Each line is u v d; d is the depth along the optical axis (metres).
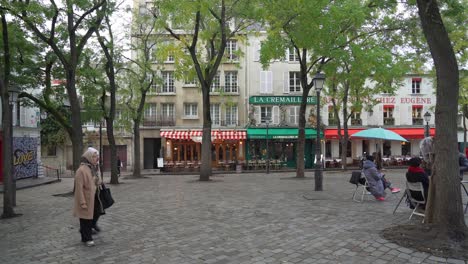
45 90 15.18
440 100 5.87
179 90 35.31
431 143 8.84
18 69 14.39
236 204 10.26
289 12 15.23
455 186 5.73
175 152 34.88
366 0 16.56
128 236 6.83
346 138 25.67
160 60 20.16
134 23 24.00
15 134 22.70
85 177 6.30
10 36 12.85
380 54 14.35
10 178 9.52
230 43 34.91
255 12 16.31
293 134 32.97
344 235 6.34
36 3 11.46
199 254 5.57
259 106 34.75
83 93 17.48
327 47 14.77
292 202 10.36
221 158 34.75
